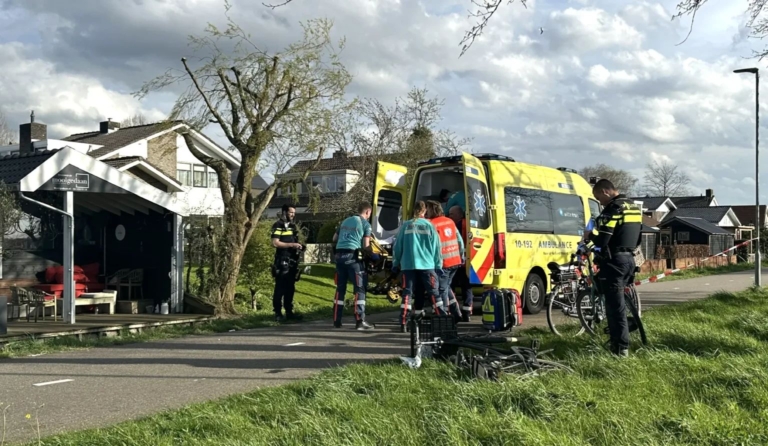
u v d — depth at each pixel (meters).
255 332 10.41
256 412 5.19
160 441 4.54
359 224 10.59
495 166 11.38
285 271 11.68
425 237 9.13
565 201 13.22
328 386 5.82
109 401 5.98
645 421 4.82
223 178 12.90
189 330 10.52
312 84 13.03
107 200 12.42
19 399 6.09
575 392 5.36
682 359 6.66
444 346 7.07
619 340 7.16
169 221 12.34
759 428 4.75
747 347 7.51
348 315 12.80
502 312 8.52
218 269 12.37
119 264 12.96
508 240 11.30
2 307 9.20
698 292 17.55
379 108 25.36
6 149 33.19
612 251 7.32
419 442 4.48
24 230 11.64
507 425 4.62
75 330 9.60
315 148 13.41
